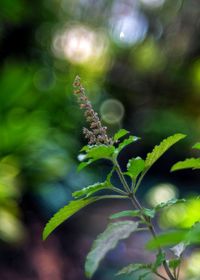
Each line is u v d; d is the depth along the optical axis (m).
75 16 8.52
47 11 7.89
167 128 8.18
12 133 4.50
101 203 6.23
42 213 4.55
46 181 4.71
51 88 6.16
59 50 8.27
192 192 7.22
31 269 3.94
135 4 8.75
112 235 0.77
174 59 8.66
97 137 0.92
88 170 5.96
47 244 4.33
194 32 8.34
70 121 6.19
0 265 3.86
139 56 8.94
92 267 0.70
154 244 0.57
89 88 8.31
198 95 8.61
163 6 8.60
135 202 0.92
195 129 8.12
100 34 8.74
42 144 4.87
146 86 8.91
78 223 5.17
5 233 3.87
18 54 7.74
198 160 0.98
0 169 4.27
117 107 8.83
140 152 8.22
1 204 4.06
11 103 4.80
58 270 4.10
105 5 8.66
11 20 7.12
